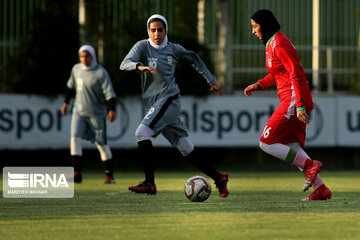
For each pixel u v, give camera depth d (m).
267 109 59.72
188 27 63.03
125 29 62.47
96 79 38.69
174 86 26.59
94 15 62.31
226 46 64.38
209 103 58.97
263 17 25.12
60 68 58.69
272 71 25.19
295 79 24.08
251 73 67.00
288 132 25.08
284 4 67.62
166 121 26.14
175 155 63.00
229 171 57.75
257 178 47.06
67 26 60.06
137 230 17.94
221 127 59.16
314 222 19.25
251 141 59.59
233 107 59.31
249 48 66.94
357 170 61.50
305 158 25.06
